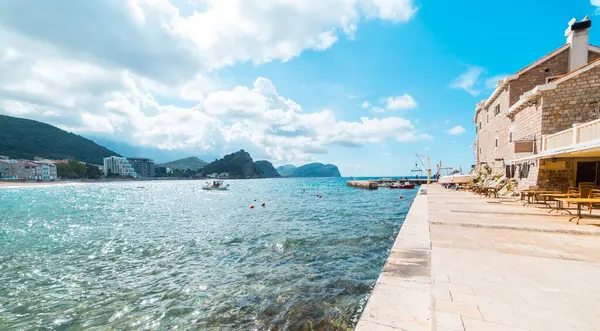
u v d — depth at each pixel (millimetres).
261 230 16078
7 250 12328
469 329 2818
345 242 12289
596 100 14758
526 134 18328
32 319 6301
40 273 9203
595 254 5457
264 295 7160
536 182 15609
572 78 15281
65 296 7430
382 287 4277
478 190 22453
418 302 3775
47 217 23984
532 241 6562
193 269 9367
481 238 6898
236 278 8414
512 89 21594
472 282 4055
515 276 4277
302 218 20625
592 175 14125
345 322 5754
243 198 45312
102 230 17203
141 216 24141
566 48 20031
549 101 15789
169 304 6871
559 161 14906
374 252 10602
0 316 6422
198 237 14484
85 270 9477
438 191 27484
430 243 6484
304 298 6883
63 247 12789
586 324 2869
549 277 4230
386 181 72562
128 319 6238
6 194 60719
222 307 6629
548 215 10305
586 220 9141
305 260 9898
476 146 37500
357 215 21250
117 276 8852
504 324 2898
